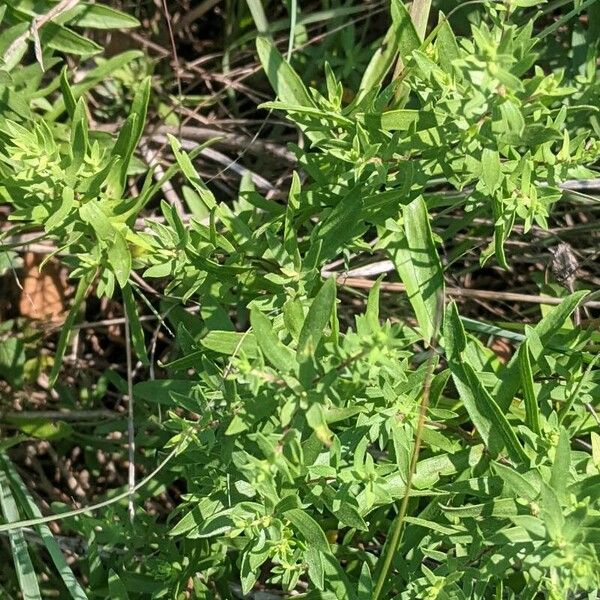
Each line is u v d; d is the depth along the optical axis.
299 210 0.36
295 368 0.28
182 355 0.47
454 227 0.40
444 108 0.30
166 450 0.41
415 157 0.35
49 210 0.34
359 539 0.40
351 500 0.30
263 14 0.45
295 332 0.30
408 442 0.32
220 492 0.32
